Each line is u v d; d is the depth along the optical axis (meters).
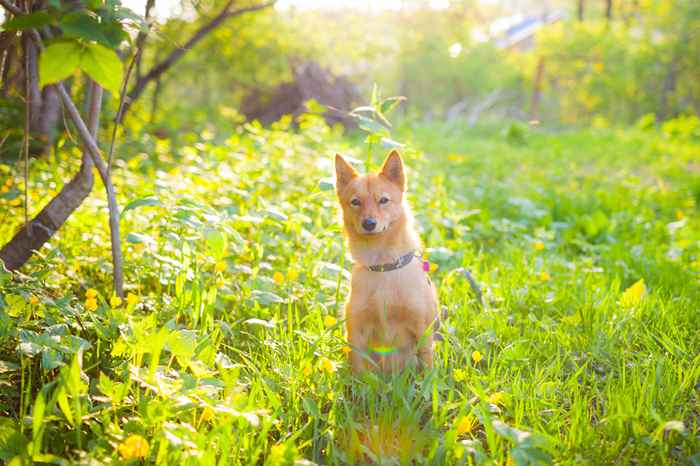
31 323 3.07
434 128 23.30
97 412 2.56
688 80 32.28
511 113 37.78
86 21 1.99
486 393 3.14
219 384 2.75
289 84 16.86
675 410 3.12
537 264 5.57
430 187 8.14
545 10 67.19
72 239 4.84
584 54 29.83
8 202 5.43
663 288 5.04
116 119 3.61
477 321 4.18
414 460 2.78
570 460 2.59
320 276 4.61
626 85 29.20
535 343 4.00
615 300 4.54
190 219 3.36
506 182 11.27
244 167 6.97
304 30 16.70
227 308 4.34
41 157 7.68
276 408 2.78
